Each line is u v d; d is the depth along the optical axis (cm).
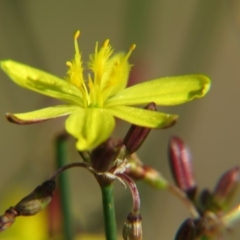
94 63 14
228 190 15
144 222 18
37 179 18
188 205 15
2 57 19
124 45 19
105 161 13
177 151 16
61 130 16
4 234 17
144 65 18
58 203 17
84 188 19
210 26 19
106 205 14
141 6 19
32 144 17
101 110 14
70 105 14
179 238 14
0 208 18
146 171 15
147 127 14
